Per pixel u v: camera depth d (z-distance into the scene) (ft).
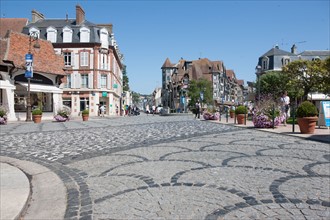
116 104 180.75
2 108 71.00
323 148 26.71
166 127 54.44
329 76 109.81
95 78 147.23
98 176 17.66
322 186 14.65
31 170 19.90
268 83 143.43
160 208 12.12
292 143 30.22
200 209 11.88
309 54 195.11
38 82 92.53
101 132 44.93
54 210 12.50
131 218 11.23
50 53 101.50
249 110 76.64
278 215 11.09
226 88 336.08
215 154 23.75
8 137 38.78
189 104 208.85
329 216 10.94
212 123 66.74
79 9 153.69
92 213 11.87
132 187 15.08
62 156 24.66
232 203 12.43
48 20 163.32
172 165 19.75
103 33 150.92
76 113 147.23
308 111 38.17
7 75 81.35
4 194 14.24
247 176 16.65
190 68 272.51
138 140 34.12
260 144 29.58
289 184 15.02
